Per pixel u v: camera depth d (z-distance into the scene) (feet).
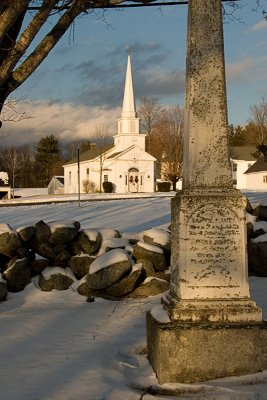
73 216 75.46
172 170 208.23
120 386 17.11
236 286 18.86
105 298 30.50
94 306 28.91
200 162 19.44
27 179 352.49
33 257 33.09
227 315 18.35
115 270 30.07
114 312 27.35
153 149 254.88
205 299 18.71
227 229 19.04
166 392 16.78
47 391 16.55
